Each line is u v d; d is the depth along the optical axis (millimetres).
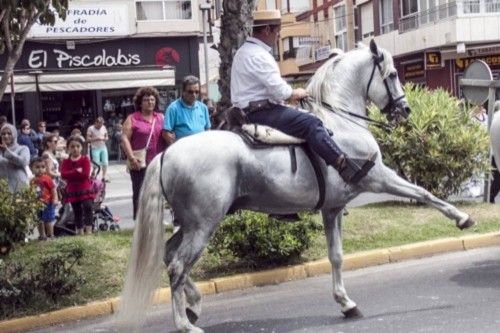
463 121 12766
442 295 8125
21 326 7938
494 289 8219
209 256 9547
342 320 7434
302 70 48688
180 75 31188
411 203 12586
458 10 30641
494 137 9750
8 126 11875
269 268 9406
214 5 32906
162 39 30922
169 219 11734
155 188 6750
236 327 7465
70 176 11922
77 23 29625
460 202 12680
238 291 9031
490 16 30719
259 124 7023
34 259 9188
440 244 10305
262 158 6867
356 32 41438
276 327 7352
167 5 30938
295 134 6965
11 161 11672
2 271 8430
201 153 6715
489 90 12570
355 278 9305
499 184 13938
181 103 10508
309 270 9477
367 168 7184
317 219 10352
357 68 7559
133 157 10672
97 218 12953
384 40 36844
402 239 10531
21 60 29031
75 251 8766
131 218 16547
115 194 20859
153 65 30312
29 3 9516
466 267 9453
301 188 6984
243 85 7125
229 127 7219
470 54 32375
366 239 10508
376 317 7438
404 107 7613
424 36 32906
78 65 29859
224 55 11367
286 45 50062
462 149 12328
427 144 12297
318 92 7445
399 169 12672
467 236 10609
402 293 8359
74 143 11969
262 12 7180
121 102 30266
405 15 35406
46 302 8258
